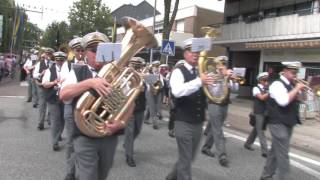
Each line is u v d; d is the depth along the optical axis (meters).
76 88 3.86
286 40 23.34
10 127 11.30
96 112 3.92
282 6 26.06
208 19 46.59
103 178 4.32
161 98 14.70
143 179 7.07
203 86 5.57
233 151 9.98
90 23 55.50
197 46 5.44
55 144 8.71
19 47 70.31
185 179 5.71
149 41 4.04
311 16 21.59
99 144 4.11
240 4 30.41
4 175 6.92
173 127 5.80
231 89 8.88
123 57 3.97
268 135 12.45
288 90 6.34
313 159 10.07
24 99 18.44
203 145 9.52
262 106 9.43
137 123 7.95
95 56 4.17
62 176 6.99
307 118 17.28
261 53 27.66
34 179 6.78
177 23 49.03
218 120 8.47
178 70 5.51
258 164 8.72
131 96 4.03
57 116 8.58
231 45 30.11
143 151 9.26
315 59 22.41
